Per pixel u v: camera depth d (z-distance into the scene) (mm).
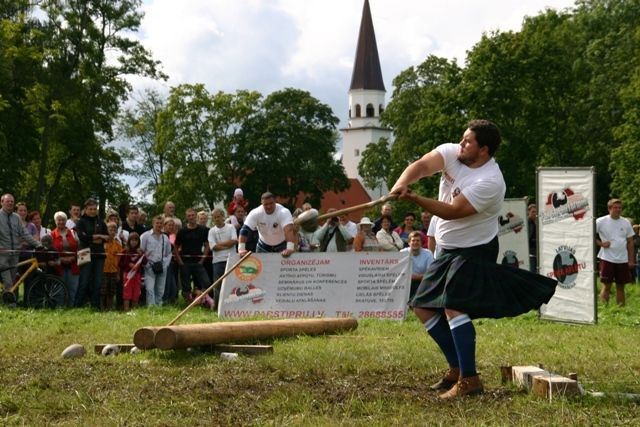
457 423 5148
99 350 8500
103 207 48062
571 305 12898
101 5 43188
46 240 15664
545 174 13086
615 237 16109
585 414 5312
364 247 15750
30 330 10883
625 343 9531
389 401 5852
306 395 5922
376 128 127125
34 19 41875
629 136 42938
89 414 5492
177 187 63125
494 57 46562
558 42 48688
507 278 6246
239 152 65875
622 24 51094
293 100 67625
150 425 5152
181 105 63719
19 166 40906
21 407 5656
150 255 16141
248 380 6570
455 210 6184
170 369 7156
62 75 42125
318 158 67812
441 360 7562
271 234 13656
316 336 9977
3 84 38938
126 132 74000
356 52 130375
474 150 6277
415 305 6469
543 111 46969
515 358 8000
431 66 63844
